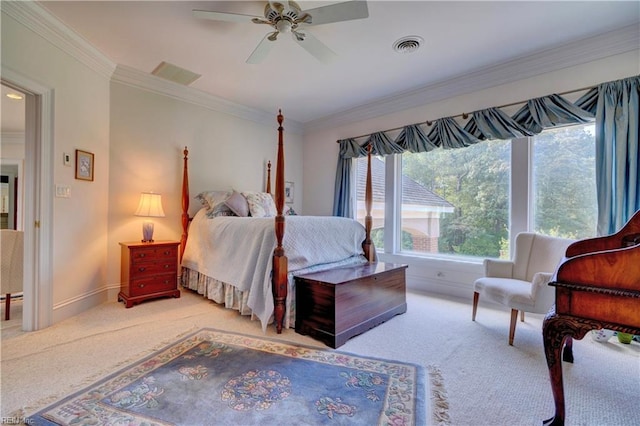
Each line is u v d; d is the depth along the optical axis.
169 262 3.29
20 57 2.20
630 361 2.02
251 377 1.75
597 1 2.17
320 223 2.94
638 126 2.41
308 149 5.23
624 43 2.53
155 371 1.80
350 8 1.89
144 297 3.10
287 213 4.62
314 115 4.79
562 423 1.31
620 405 1.54
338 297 2.22
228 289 2.92
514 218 3.18
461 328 2.57
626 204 2.46
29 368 1.82
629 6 2.22
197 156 4.00
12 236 2.63
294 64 3.13
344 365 1.91
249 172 4.59
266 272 2.50
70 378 1.71
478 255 3.50
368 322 2.52
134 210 3.42
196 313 2.85
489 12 2.29
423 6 2.23
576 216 2.89
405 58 3.00
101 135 3.10
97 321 2.60
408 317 2.84
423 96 3.76
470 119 3.41
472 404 1.53
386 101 4.08
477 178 3.51
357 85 3.66
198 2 2.20
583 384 1.74
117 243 3.29
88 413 1.41
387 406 1.50
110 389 1.61
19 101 3.72
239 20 2.06
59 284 2.59
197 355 2.01
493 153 3.39
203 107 4.05
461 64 3.12
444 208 3.78
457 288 3.55
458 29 2.52
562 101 2.79
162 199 3.67
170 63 3.13
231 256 2.94
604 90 2.57
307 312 2.39
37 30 2.32
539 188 3.08
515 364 1.95
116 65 3.16
